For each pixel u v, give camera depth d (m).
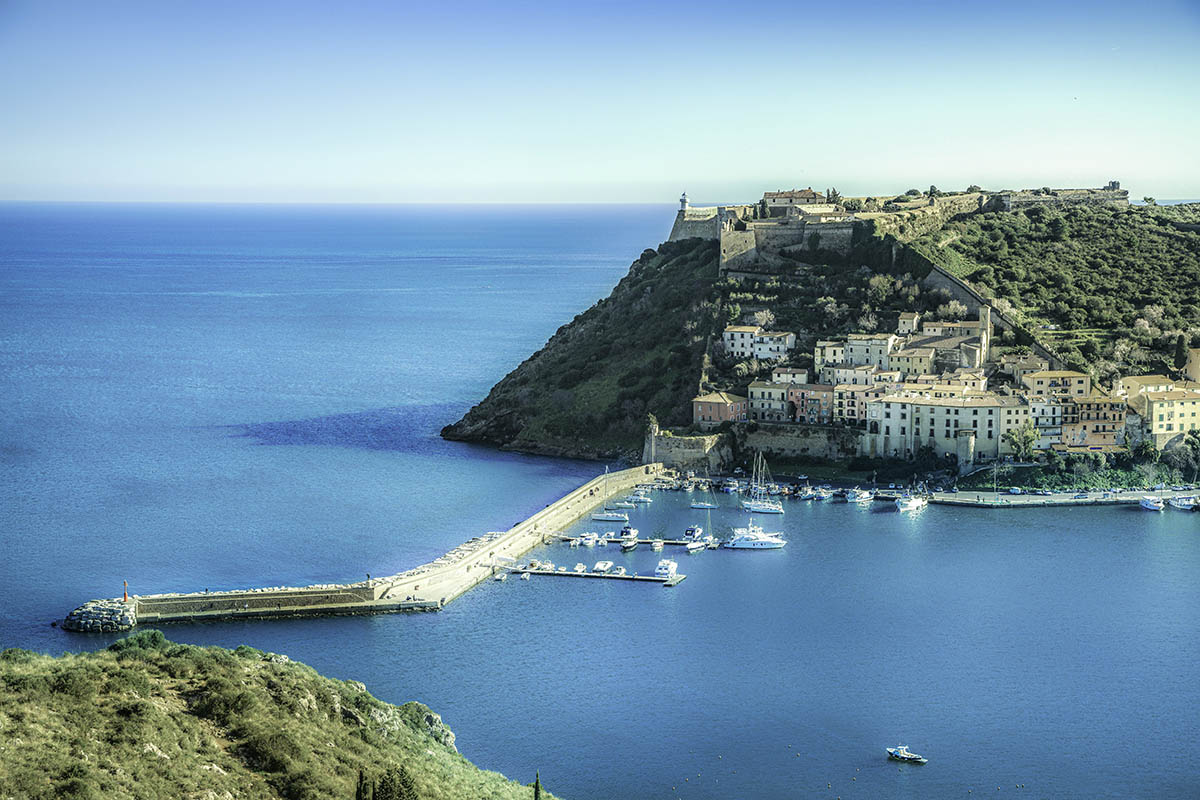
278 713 163.62
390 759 165.38
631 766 193.50
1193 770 193.38
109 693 156.62
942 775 191.50
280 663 177.00
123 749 145.75
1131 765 194.88
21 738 142.62
